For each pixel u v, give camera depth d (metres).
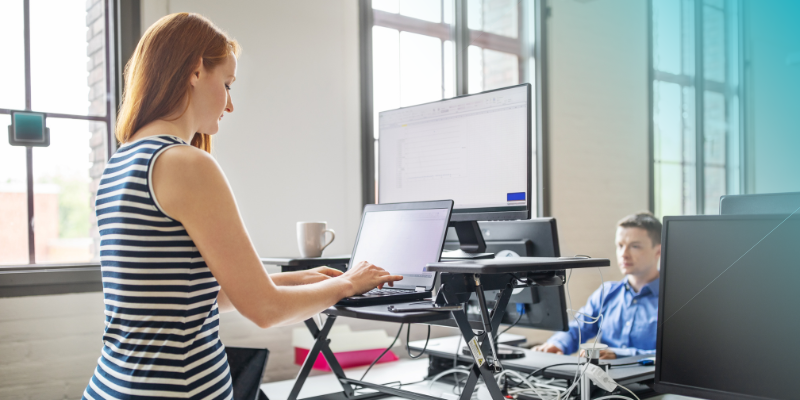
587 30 3.52
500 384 1.36
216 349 0.85
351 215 2.33
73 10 1.90
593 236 3.55
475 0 2.83
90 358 1.77
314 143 2.24
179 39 0.87
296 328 2.09
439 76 2.67
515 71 3.13
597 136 3.57
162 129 0.87
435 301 1.04
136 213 0.79
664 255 1.01
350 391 1.38
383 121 1.57
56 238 1.87
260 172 2.11
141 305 0.79
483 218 1.32
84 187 1.92
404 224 1.28
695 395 0.94
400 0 2.54
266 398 1.40
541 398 1.22
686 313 0.97
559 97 3.40
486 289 1.11
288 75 2.18
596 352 1.17
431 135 1.45
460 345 1.66
